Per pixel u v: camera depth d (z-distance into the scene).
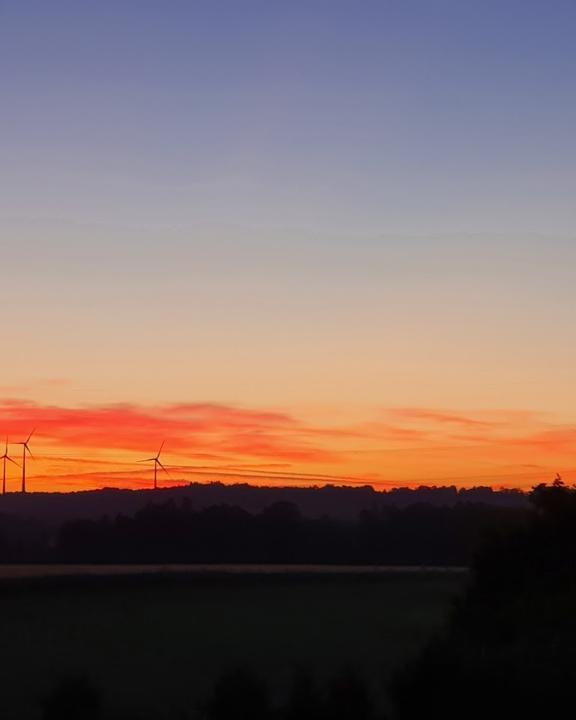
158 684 33.62
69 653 44.38
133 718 26.00
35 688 33.25
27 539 155.12
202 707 25.38
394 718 23.47
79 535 156.50
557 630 30.38
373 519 159.50
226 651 45.12
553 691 22.38
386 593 92.31
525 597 35.16
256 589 96.44
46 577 95.25
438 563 146.38
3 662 40.97
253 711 23.00
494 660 24.12
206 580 102.25
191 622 61.16
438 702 22.91
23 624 59.53
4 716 27.61
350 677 23.67
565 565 37.41
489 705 22.61
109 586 91.19
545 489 40.25
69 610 70.31
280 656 42.78
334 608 73.94
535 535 38.56
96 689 25.81
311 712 22.77
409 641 49.44
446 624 38.16
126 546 155.88
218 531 161.62
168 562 151.88
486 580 38.03
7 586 86.19
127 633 54.22
